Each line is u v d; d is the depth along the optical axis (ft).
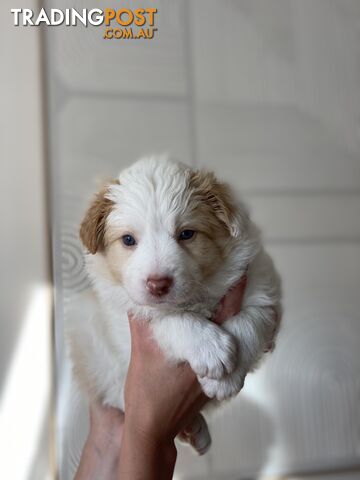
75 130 1.76
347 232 1.90
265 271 0.99
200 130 1.84
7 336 1.67
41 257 1.70
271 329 0.95
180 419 0.88
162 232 0.86
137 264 0.84
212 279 0.92
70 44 1.76
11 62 1.74
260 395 1.79
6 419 1.65
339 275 1.88
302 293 1.86
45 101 1.75
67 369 1.58
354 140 1.93
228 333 0.88
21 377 1.66
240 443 1.75
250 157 1.87
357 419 1.82
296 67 1.91
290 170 1.89
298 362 1.82
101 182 1.24
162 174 0.92
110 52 1.78
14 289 1.69
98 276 0.99
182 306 0.91
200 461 1.71
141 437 0.84
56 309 1.65
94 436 1.13
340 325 1.86
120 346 1.04
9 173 1.72
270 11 1.91
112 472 1.06
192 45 1.84
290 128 1.90
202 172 0.97
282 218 1.87
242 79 1.87
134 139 1.79
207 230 0.89
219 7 1.86
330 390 1.82
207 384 0.85
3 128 1.73
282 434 1.78
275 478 1.75
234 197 0.96
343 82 1.95
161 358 0.88
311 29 1.94
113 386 1.09
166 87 1.82
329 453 1.79
